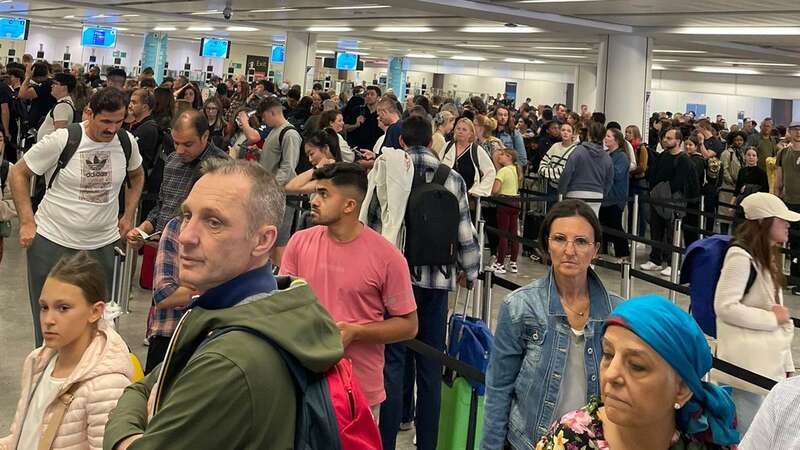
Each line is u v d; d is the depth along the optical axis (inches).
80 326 98.6
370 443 62.2
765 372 143.7
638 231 434.6
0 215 186.2
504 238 337.1
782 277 146.9
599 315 99.6
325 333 60.4
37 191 265.3
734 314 143.3
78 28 1275.8
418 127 168.4
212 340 55.5
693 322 67.4
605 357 69.0
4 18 1042.7
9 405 168.6
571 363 99.0
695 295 151.5
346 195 122.6
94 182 165.5
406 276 126.2
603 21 512.4
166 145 281.6
